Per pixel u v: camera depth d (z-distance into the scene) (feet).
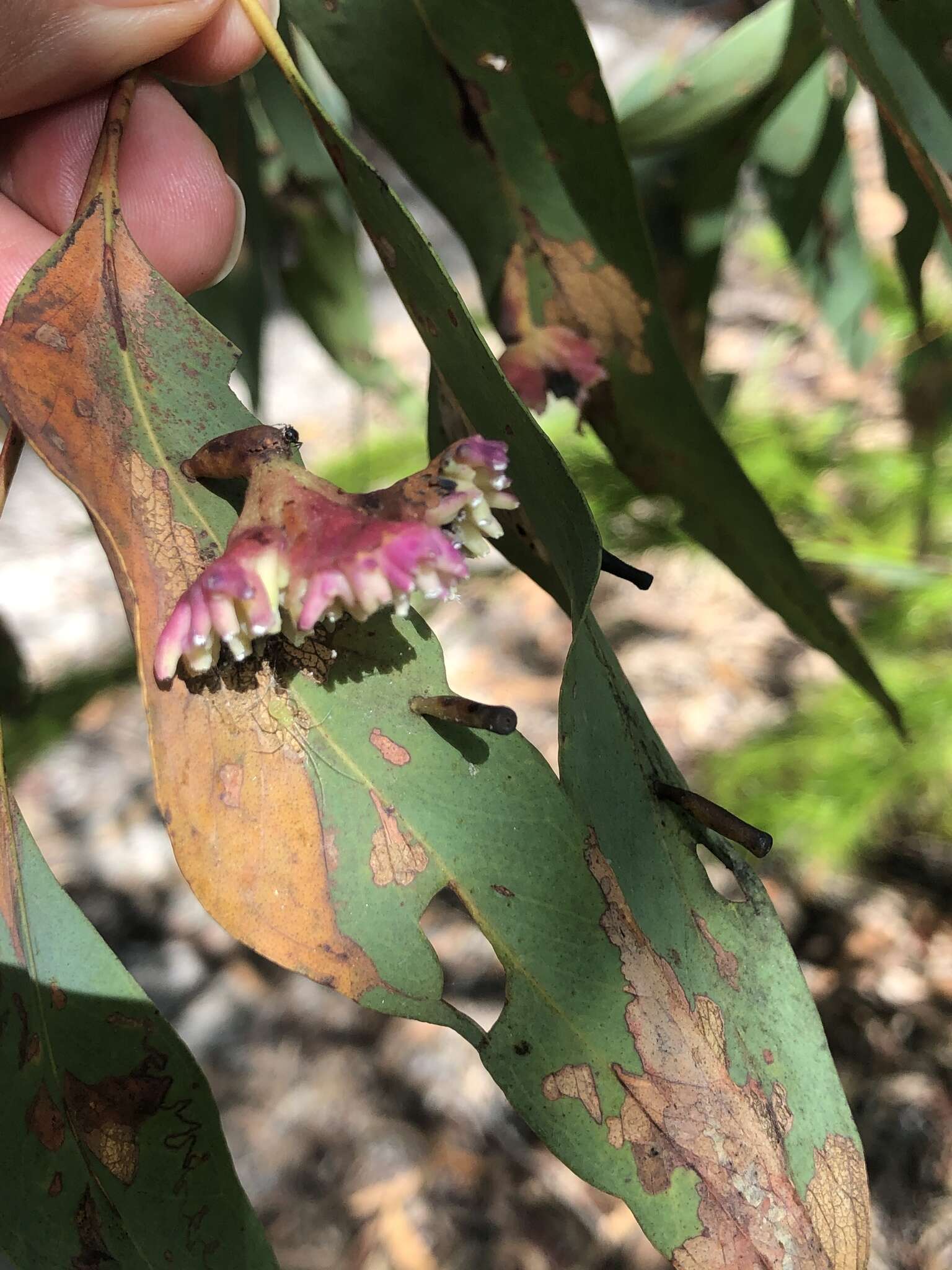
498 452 0.25
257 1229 0.27
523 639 1.23
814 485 1.11
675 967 0.26
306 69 0.59
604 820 0.27
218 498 0.26
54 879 0.27
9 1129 0.26
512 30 0.35
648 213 0.60
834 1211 0.25
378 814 0.25
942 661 0.97
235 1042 0.96
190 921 1.06
